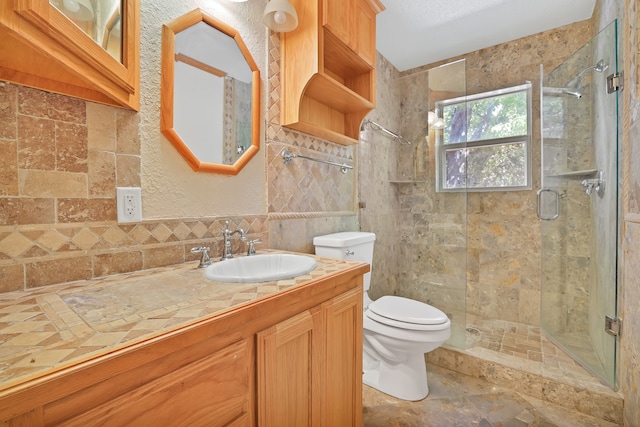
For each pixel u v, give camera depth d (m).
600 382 1.45
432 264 2.22
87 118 0.84
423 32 2.13
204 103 1.15
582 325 1.88
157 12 1.01
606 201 1.57
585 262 1.88
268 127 1.40
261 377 0.70
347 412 1.01
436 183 2.21
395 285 2.43
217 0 1.20
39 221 0.76
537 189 2.21
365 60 1.62
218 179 1.20
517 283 2.29
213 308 0.63
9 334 0.50
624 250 1.36
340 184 1.88
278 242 1.44
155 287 0.78
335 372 0.95
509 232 2.31
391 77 2.49
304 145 1.61
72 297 0.69
